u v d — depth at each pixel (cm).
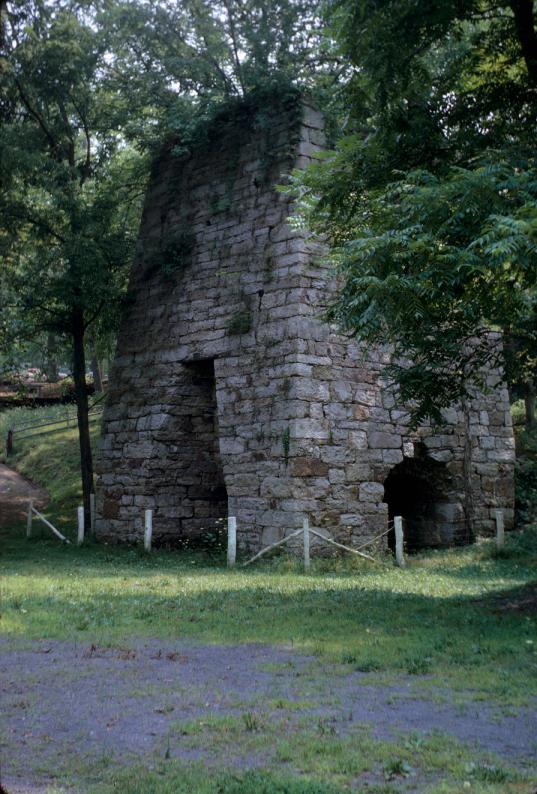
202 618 941
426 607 1007
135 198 2294
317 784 423
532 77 1037
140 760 475
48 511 2411
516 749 494
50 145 2120
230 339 1708
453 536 1850
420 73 1077
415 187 912
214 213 1808
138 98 2005
